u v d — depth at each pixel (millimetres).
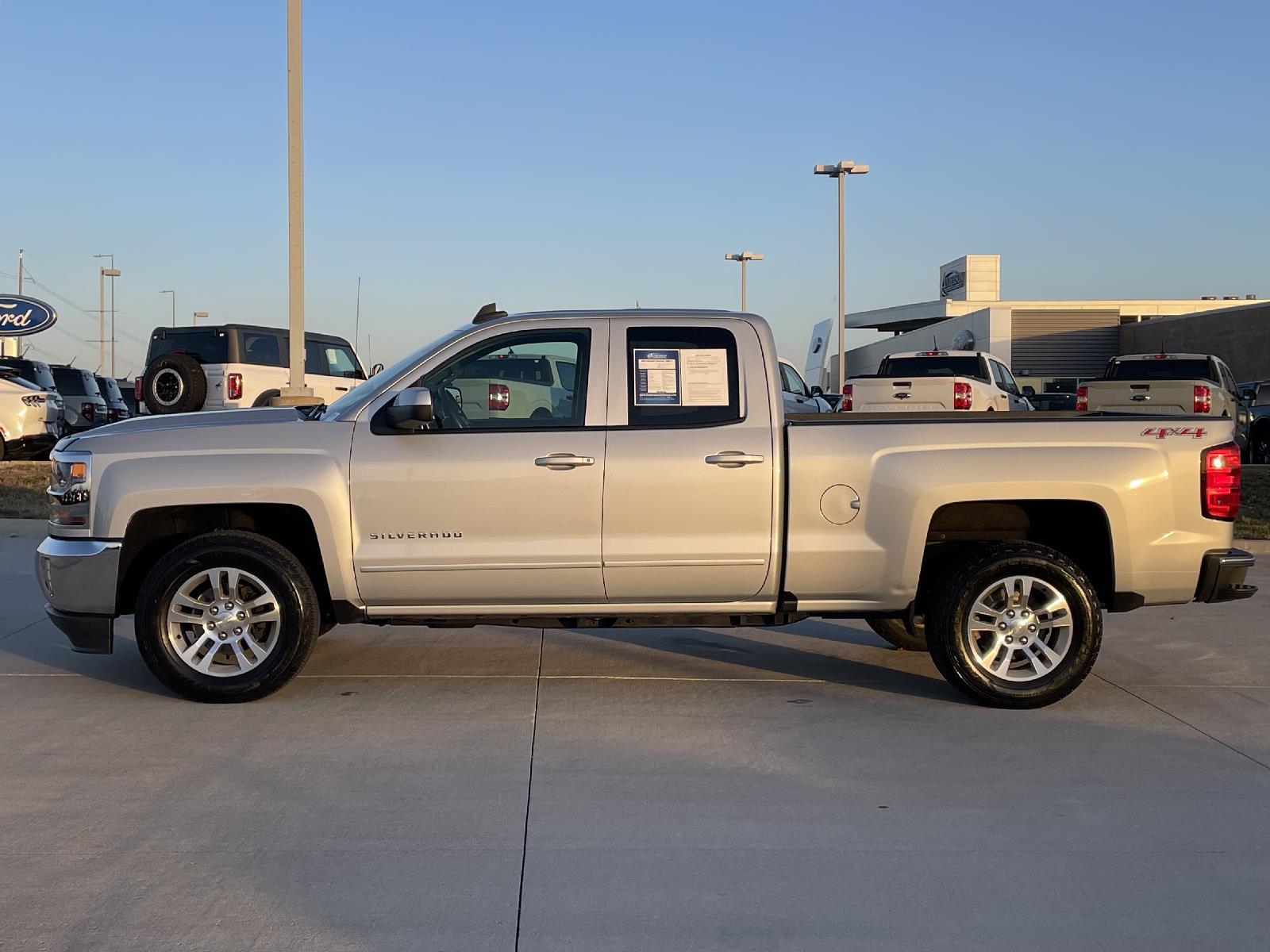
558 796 4934
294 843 4406
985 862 4277
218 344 18750
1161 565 6273
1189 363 21156
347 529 6211
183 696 6277
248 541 6258
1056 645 6309
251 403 18562
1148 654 7770
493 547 6230
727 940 3662
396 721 6027
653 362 6375
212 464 6203
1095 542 6496
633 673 7160
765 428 6312
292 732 5809
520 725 5977
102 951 3557
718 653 7762
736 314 6477
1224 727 6043
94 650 6352
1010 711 6336
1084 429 6309
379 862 4230
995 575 6234
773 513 6277
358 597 6297
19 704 6293
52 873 4113
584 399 6348
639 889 4023
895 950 3613
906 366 20812
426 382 6383
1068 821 4699
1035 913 3867
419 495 6207
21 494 16500
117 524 6207
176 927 3719
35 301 27625
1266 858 4340
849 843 4445
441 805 4809
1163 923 3805
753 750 5598
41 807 4762
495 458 6215
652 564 6254
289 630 6234
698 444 6254
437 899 3934
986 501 6355
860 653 7789
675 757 5477
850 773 5270
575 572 6254
